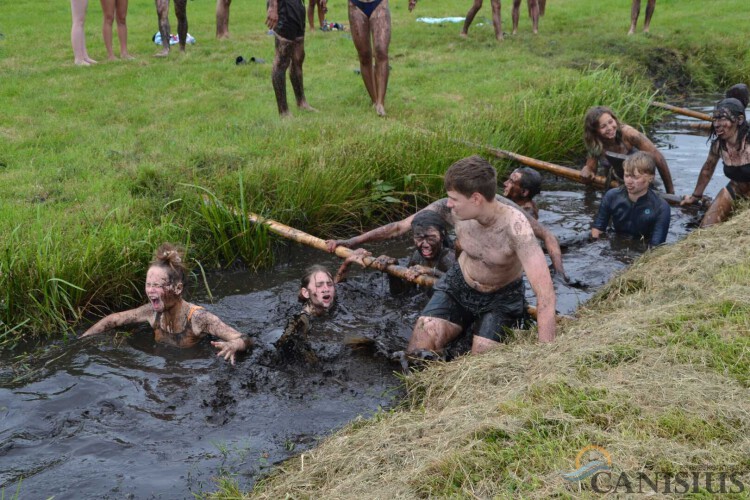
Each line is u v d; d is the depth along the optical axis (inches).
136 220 309.7
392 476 155.1
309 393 217.0
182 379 225.8
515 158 392.2
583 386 170.2
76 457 189.0
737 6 806.5
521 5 820.0
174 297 245.3
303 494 159.2
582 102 472.4
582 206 367.6
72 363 236.4
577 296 267.4
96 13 773.9
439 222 262.5
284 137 394.3
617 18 753.6
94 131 410.0
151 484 177.5
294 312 269.4
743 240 254.4
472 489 145.3
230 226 315.6
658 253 269.0
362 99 476.4
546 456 150.3
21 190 331.9
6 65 542.0
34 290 261.4
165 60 559.2
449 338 232.1
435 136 387.5
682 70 610.2
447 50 618.5
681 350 180.1
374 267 274.8
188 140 392.2
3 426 202.8
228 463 185.3
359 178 351.9
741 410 156.8
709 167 342.3
